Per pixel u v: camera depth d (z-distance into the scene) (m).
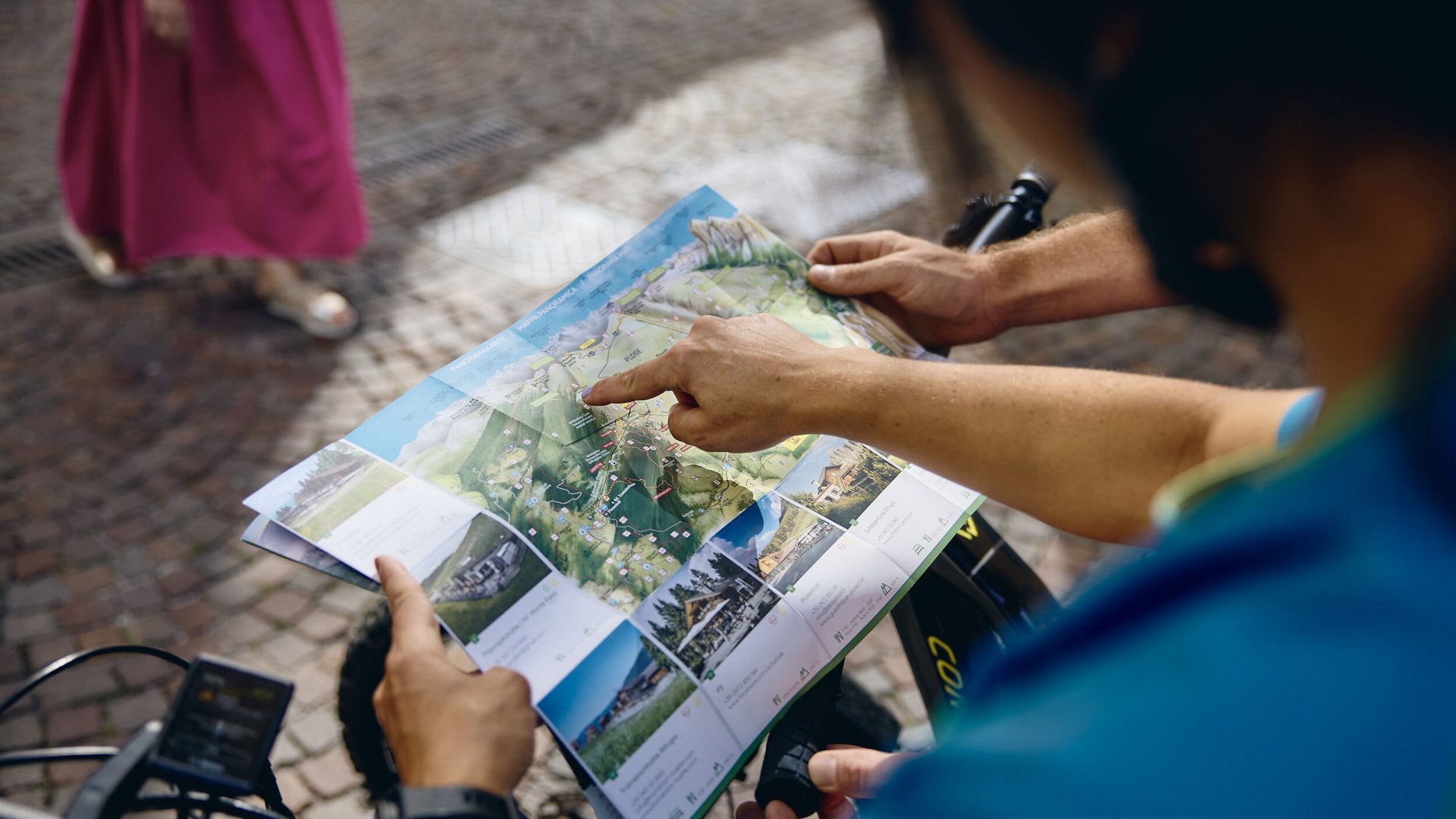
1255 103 0.35
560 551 0.88
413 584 0.81
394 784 1.43
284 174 2.93
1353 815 0.31
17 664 2.12
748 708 0.82
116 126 3.00
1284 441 0.61
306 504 0.90
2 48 4.92
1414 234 0.34
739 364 0.92
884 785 0.43
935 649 1.18
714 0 5.81
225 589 2.32
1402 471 0.32
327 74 2.91
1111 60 0.38
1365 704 0.31
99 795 0.65
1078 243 1.11
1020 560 1.24
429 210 3.81
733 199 3.86
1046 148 0.44
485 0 5.72
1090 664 0.37
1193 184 0.39
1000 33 0.40
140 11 2.74
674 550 0.90
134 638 2.20
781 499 0.96
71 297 3.25
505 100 4.66
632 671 0.82
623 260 1.19
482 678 0.73
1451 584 0.31
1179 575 0.36
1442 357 0.32
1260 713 0.32
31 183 3.85
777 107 4.56
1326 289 0.37
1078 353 3.12
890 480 0.99
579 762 0.78
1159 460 0.77
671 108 4.57
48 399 2.85
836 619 0.88
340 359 3.06
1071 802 0.34
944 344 1.19
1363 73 0.32
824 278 1.17
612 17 5.57
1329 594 0.32
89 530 2.46
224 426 2.79
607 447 0.98
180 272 3.39
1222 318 0.45
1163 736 0.33
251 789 0.69
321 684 2.11
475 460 0.95
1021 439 0.80
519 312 3.29
